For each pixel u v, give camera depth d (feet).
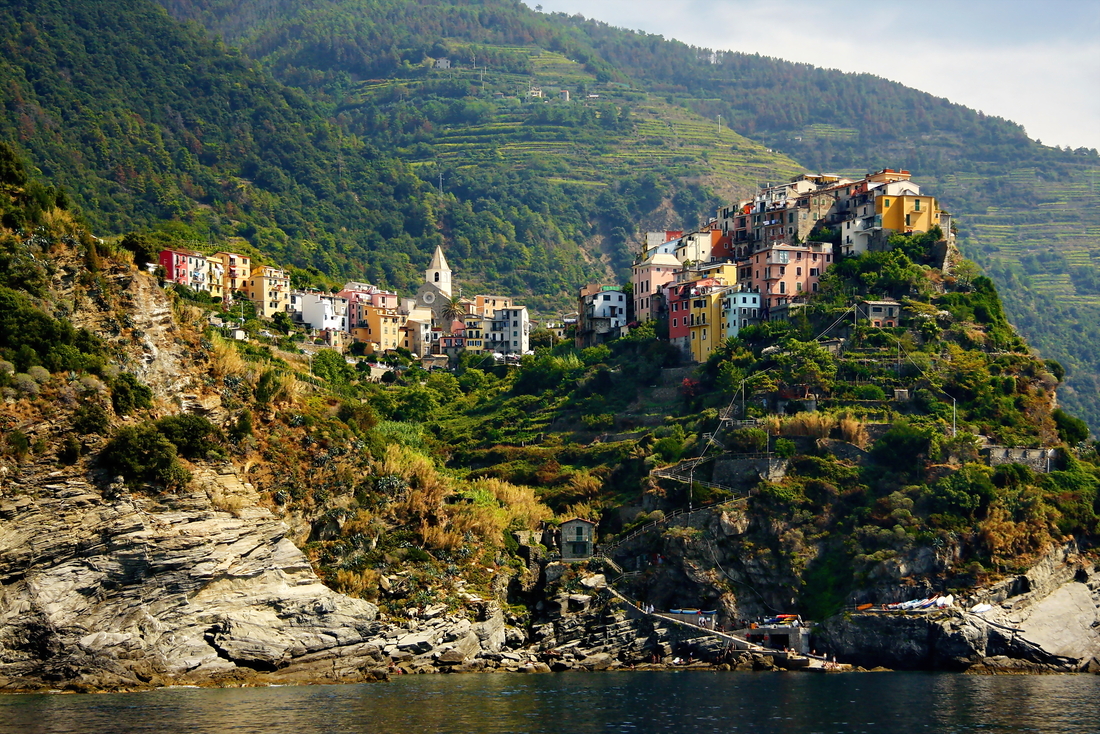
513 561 634.84
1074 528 647.56
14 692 455.22
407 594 570.87
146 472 495.82
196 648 495.82
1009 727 442.09
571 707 469.57
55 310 530.27
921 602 607.78
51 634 459.73
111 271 562.66
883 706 483.10
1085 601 632.38
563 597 620.49
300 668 517.14
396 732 413.39
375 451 627.05
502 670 578.25
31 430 477.77
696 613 627.87
